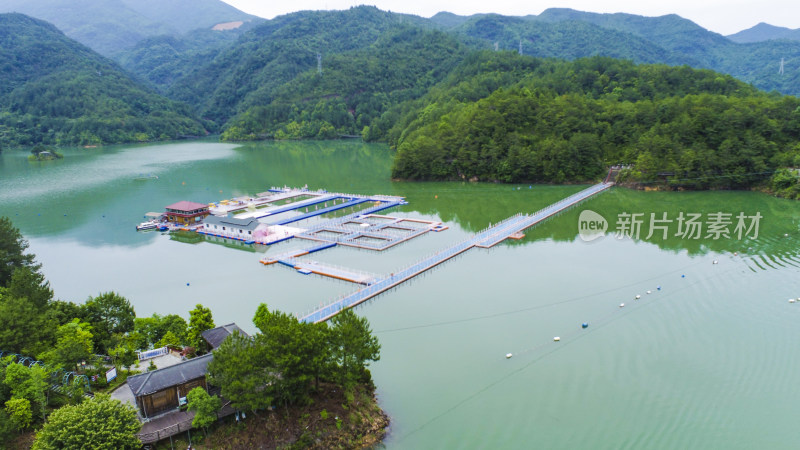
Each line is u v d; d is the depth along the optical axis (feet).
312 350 193.88
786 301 304.50
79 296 349.41
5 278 307.99
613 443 186.91
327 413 192.85
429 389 225.97
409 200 651.25
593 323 286.46
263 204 634.43
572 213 555.28
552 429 196.34
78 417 163.73
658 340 263.90
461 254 419.33
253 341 198.18
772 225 481.05
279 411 191.11
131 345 239.30
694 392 217.15
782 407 204.44
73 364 210.18
